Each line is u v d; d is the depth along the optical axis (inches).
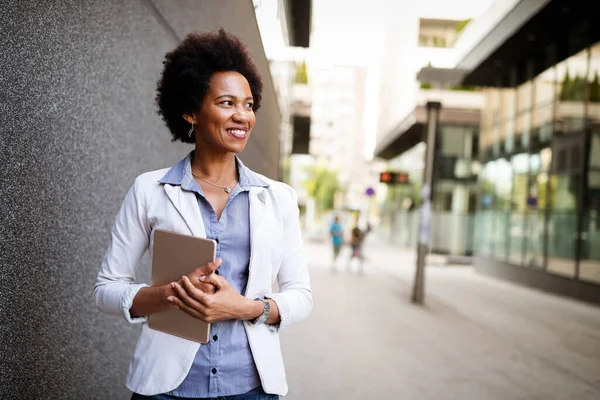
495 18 460.1
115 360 104.0
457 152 908.6
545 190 503.2
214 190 57.6
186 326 50.9
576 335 281.4
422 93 1080.8
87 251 87.1
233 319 54.9
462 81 511.5
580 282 423.2
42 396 72.8
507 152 606.2
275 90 396.8
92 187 87.4
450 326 288.2
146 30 110.4
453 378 189.2
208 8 155.9
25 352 67.4
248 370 55.2
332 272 553.3
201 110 55.8
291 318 56.6
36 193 67.8
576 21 417.4
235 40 59.0
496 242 610.9
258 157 301.9
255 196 57.4
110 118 93.7
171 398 53.4
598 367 216.4
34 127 65.6
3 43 56.6
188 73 54.9
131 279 57.4
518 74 543.2
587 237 422.9
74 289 82.7
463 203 900.6
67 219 78.4
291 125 772.0
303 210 1819.6
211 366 53.4
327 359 205.0
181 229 54.5
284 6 315.3
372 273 568.7
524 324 307.0
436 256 895.1
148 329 55.1
